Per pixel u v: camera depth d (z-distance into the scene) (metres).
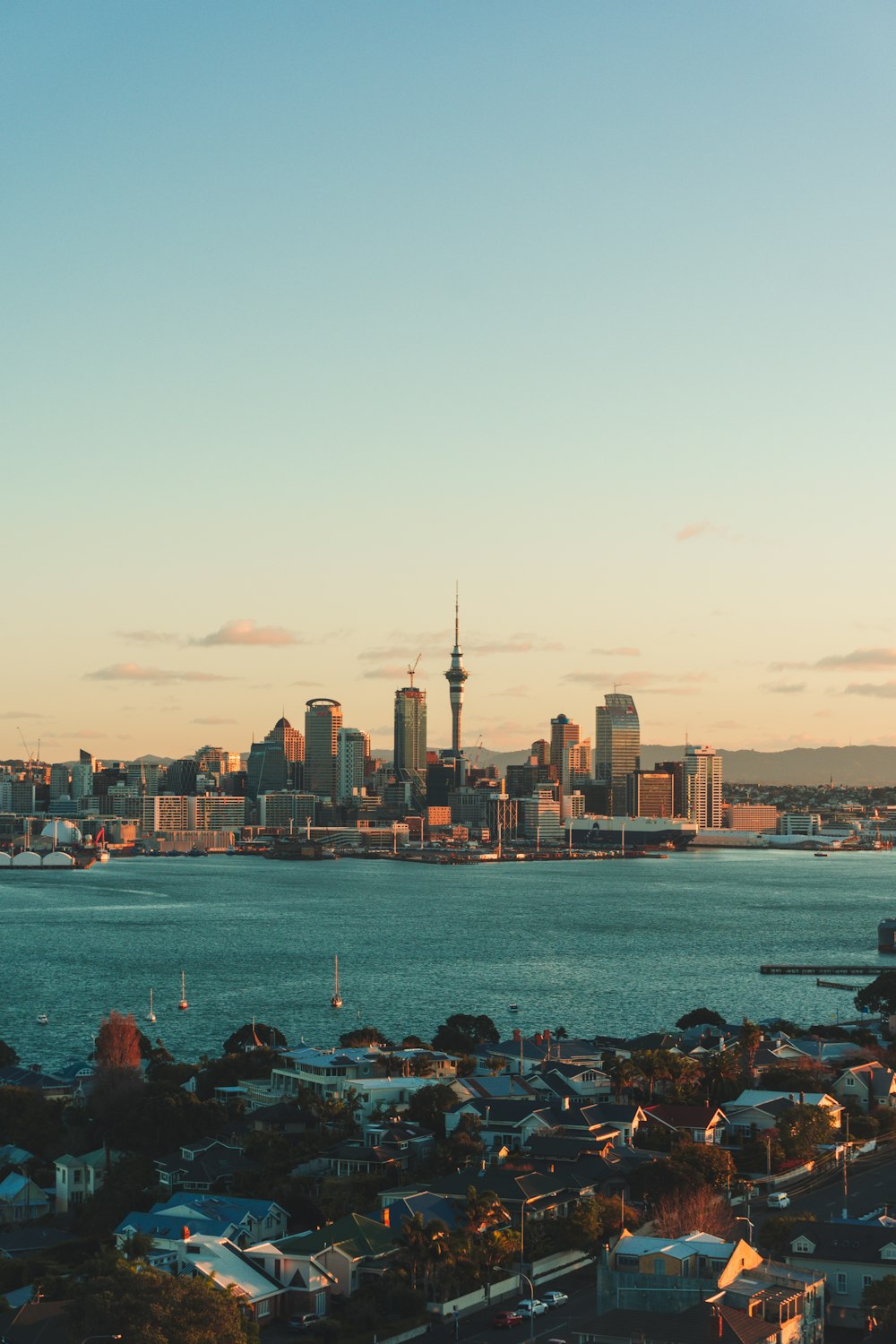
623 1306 140.25
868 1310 143.00
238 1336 135.38
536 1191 180.38
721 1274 141.00
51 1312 140.12
